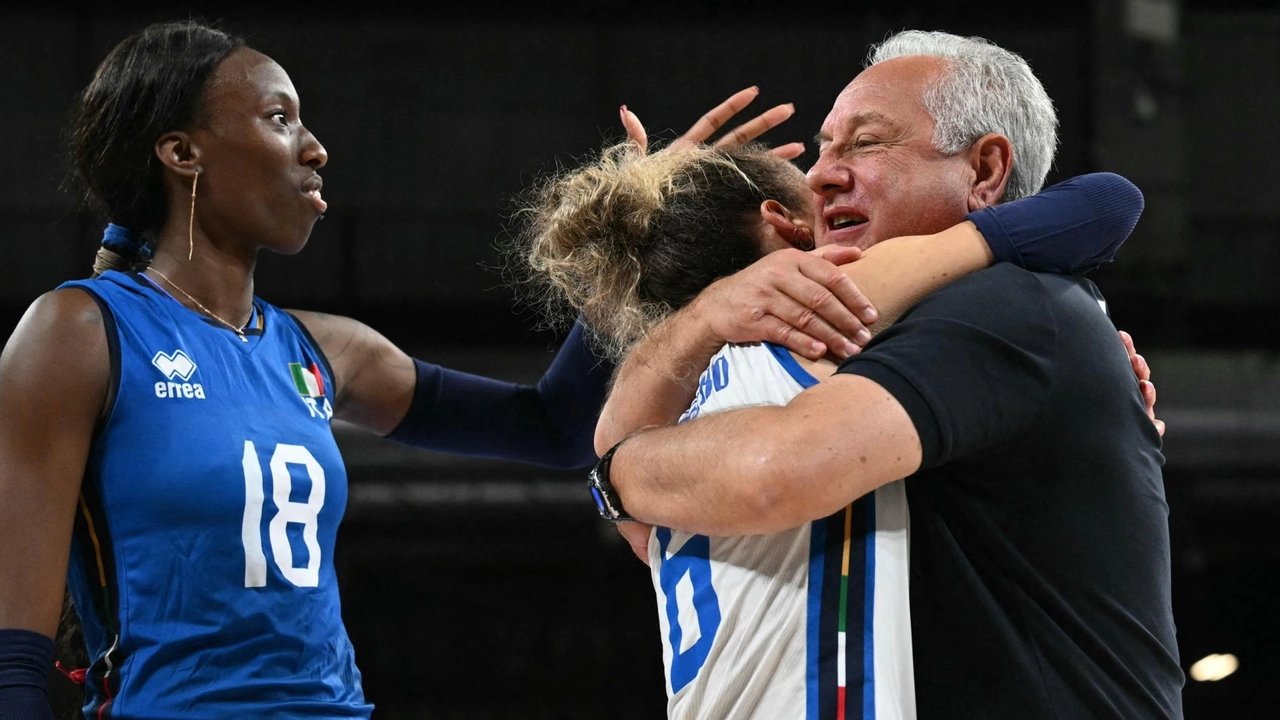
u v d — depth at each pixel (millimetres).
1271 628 14359
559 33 15125
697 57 15180
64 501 2350
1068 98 14688
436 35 15016
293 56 14781
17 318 13891
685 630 2008
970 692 1881
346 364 3033
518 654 15156
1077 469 1934
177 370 2523
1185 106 14844
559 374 3344
